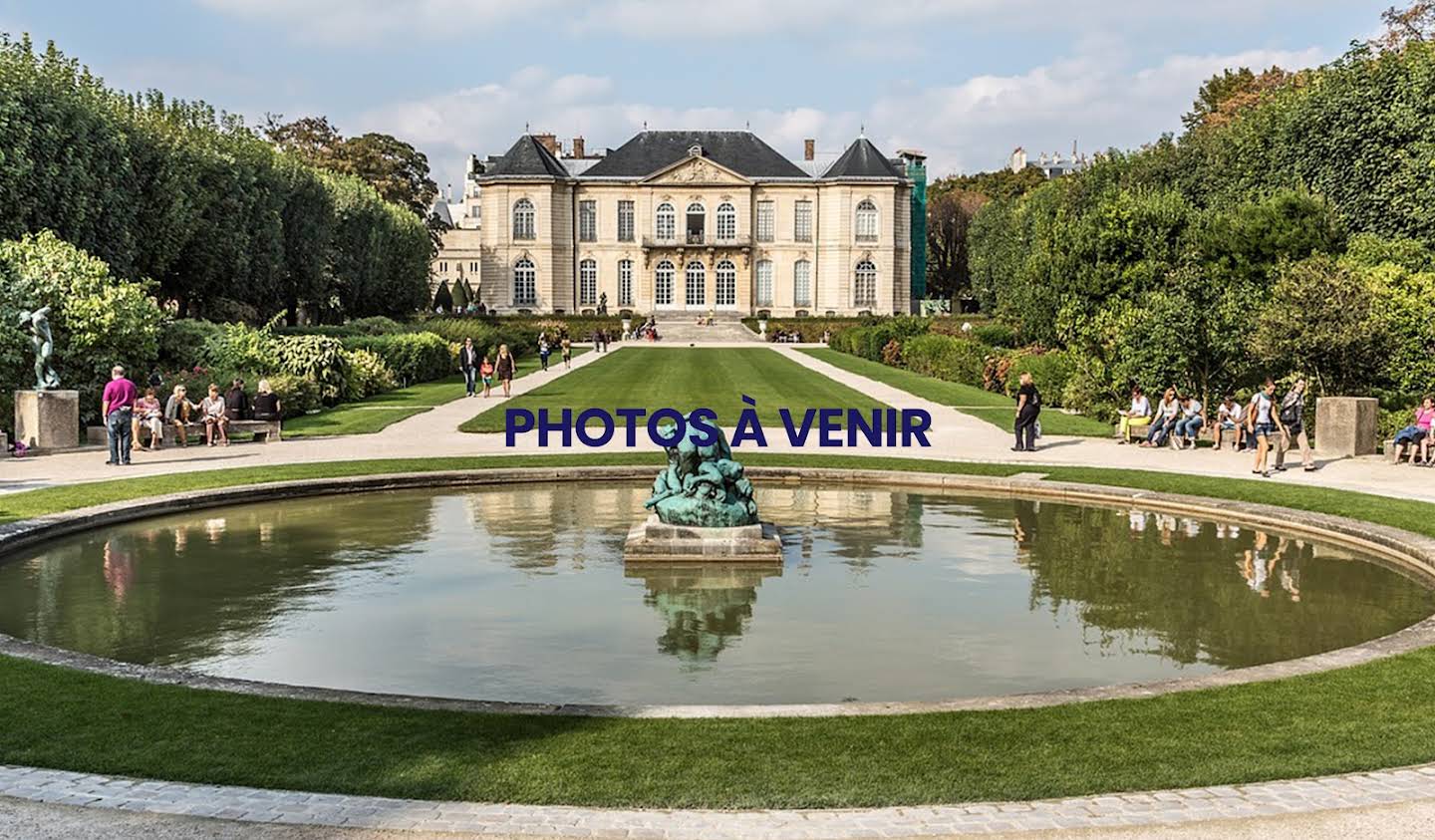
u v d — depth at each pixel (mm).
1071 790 6816
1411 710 8180
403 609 11930
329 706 8180
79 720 7871
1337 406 24078
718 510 14312
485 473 20641
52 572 13461
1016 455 23719
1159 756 7312
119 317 28500
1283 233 34062
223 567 13781
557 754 7312
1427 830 6309
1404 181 34875
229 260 49500
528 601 12305
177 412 26078
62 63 40188
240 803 6570
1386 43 48969
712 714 8086
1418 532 14922
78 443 25219
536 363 61250
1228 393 28328
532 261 106125
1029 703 8320
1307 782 6945
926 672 9906
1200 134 53281
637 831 6289
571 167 112750
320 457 22906
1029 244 69062
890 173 107375
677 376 47812
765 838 6215
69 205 36344
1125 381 28719
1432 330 26672
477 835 6242
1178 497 17938
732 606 12133
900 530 16359
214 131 52094
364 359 40000
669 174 107188
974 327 63625
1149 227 38750
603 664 10125
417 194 97562
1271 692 8594
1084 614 11750
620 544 15305
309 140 92250
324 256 62312
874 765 7172
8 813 6441
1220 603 12195
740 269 108250
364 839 6180
